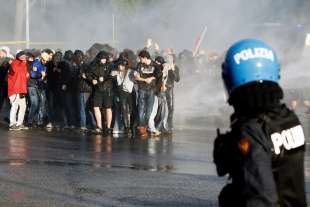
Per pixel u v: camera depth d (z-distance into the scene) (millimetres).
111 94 22469
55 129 24266
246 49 4887
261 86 4773
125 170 15469
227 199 4855
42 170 15453
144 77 22094
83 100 23281
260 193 4492
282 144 4715
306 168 15484
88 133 22984
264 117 4730
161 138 21719
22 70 23719
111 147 19531
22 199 12461
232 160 4777
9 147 19359
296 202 4734
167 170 15453
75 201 12305
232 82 4895
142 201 12273
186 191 13094
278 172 4719
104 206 11922
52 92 24453
